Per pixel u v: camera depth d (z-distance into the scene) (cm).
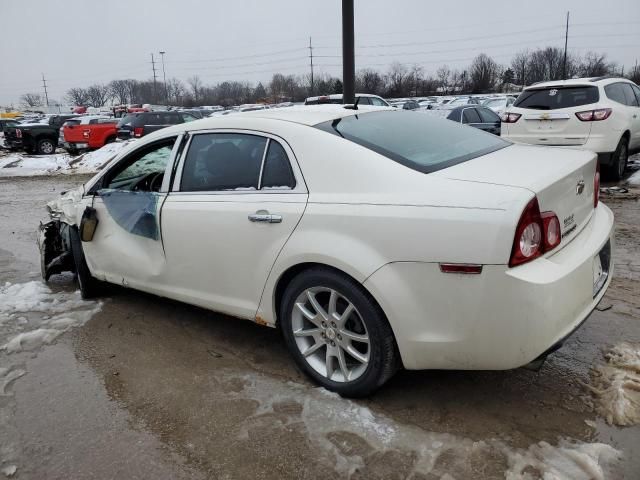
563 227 274
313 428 283
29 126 2292
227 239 336
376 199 278
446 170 283
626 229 613
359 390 298
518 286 243
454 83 7206
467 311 254
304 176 307
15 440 288
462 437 271
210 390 326
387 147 304
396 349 284
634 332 367
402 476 247
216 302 359
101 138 2100
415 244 261
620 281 459
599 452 253
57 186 1379
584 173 298
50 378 350
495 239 244
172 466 263
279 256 309
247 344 384
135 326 424
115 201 421
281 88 8625
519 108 901
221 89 9788
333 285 291
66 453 276
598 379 314
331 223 287
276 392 319
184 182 372
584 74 7025
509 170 280
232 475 255
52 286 532
